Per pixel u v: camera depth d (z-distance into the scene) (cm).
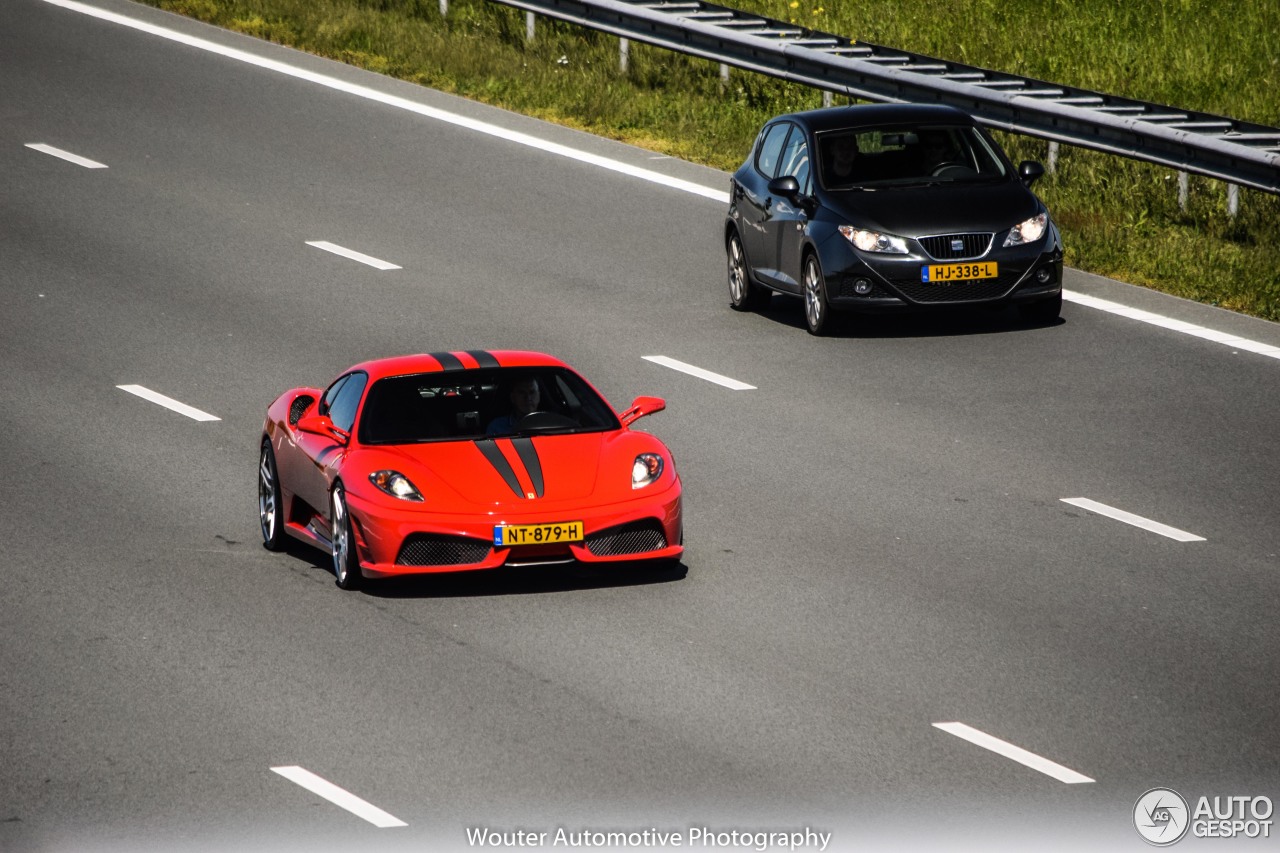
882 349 6319
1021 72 10056
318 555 4372
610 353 6303
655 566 4166
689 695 3319
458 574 4156
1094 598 3888
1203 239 7550
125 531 4547
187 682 3431
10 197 8488
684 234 8000
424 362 4369
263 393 5884
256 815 2809
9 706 3319
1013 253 6288
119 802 2867
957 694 3309
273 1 11950
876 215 6353
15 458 5219
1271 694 3300
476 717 3219
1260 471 4912
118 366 6203
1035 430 5334
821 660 3506
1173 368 5994
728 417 5541
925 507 4625
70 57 10962
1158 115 7950
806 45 9712
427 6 11925
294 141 9462
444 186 8738
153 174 8862
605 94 10050
